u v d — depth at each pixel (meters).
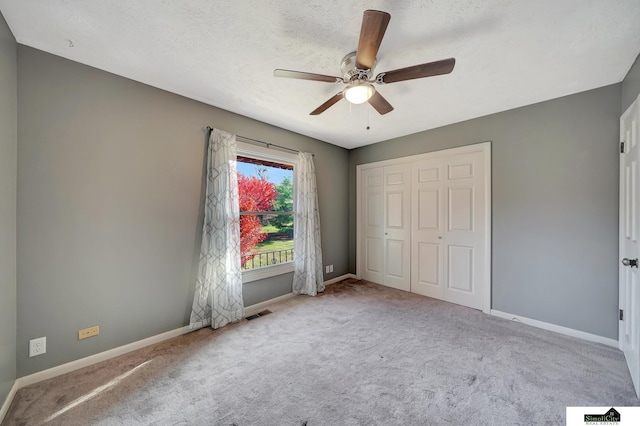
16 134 1.67
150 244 2.29
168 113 2.39
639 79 1.79
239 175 3.02
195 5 1.38
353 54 1.78
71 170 1.90
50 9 1.41
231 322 2.71
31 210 1.74
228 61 1.92
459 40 1.65
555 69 1.99
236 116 2.89
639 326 1.60
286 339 2.36
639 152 1.66
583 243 2.35
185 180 2.51
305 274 3.60
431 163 3.43
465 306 3.13
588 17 1.44
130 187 2.17
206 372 1.87
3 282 1.53
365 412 1.49
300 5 1.38
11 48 1.60
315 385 1.73
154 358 2.06
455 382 1.75
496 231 2.86
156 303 2.33
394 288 3.88
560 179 2.46
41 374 1.77
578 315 2.37
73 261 1.91
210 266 2.59
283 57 1.86
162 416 1.47
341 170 4.36
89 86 1.97
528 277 2.65
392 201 3.90
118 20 1.50
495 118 2.86
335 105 2.67
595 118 2.28
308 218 3.61
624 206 2.04
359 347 2.21
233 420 1.44
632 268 1.82
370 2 1.35
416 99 2.51
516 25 1.51
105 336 2.05
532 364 1.94
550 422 1.42
